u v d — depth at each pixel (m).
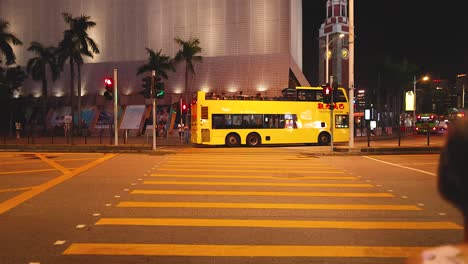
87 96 74.38
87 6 83.56
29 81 84.62
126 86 78.25
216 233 7.18
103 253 6.10
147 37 80.12
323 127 31.88
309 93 31.70
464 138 1.39
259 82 71.94
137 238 6.87
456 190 1.40
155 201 9.93
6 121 67.19
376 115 70.31
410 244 6.57
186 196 10.57
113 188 11.78
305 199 10.23
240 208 9.18
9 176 14.27
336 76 98.25
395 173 15.35
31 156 22.27
